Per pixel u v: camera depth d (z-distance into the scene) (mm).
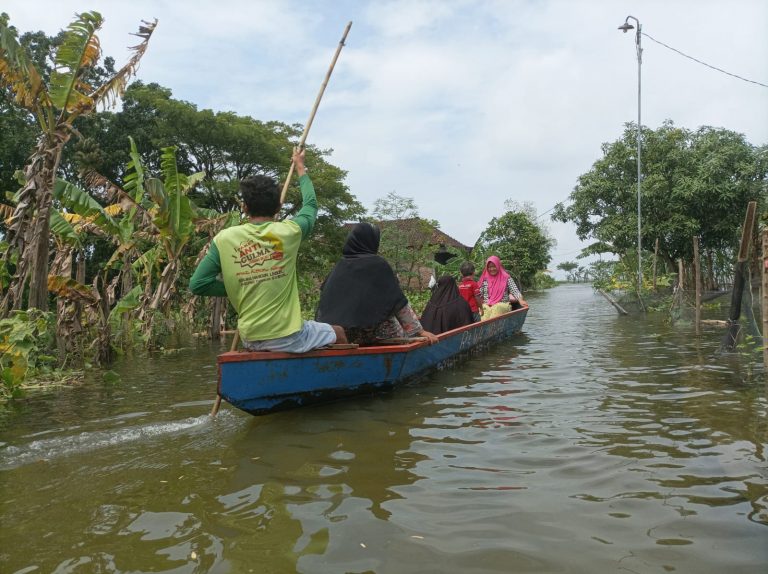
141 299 10930
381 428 3988
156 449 3617
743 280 6859
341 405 4707
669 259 25359
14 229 7512
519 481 2939
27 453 3592
